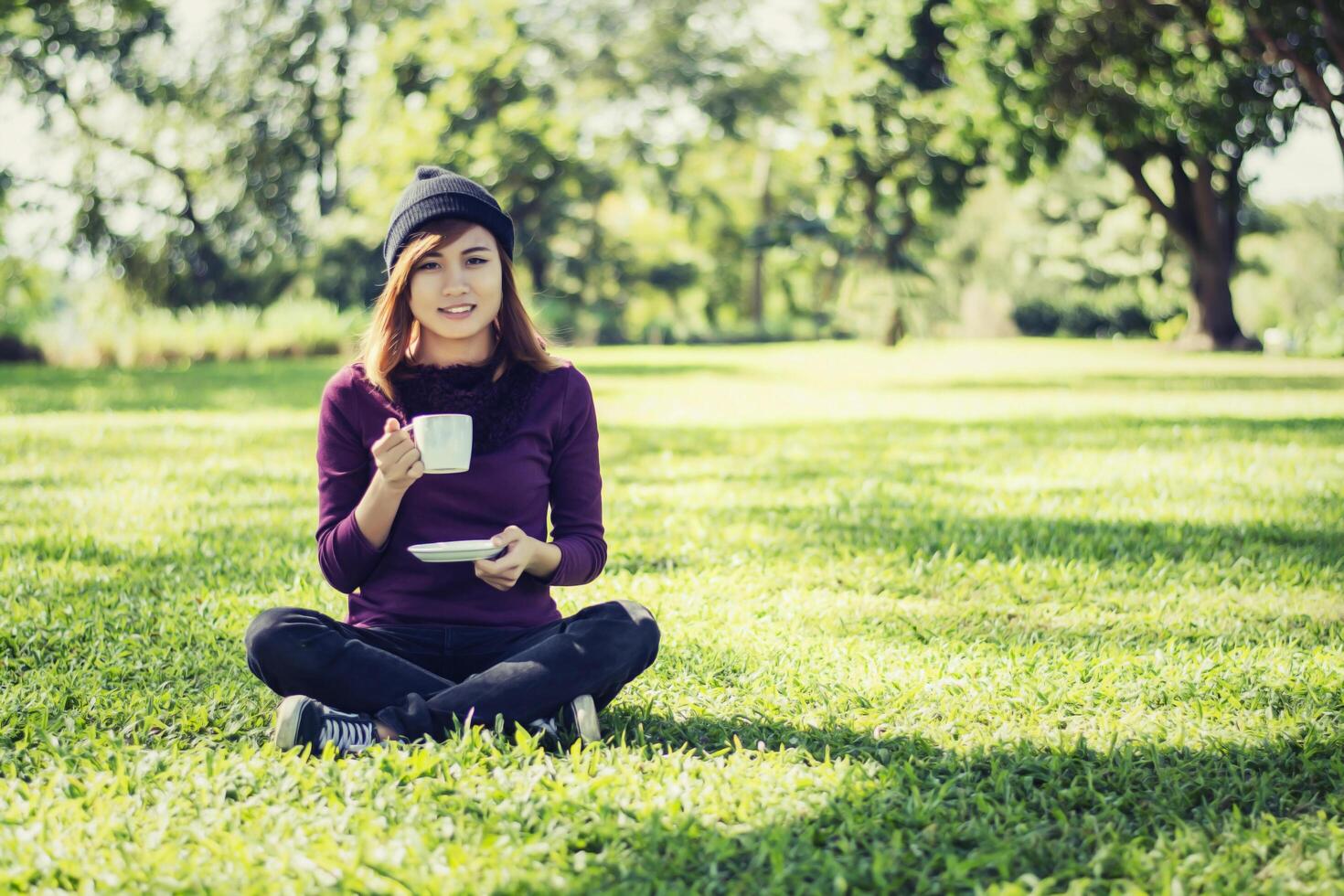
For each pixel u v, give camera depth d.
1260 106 21.62
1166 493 6.96
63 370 26.56
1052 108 21.98
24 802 2.38
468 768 2.47
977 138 25.52
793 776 2.51
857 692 3.18
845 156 29.50
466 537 2.87
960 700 3.11
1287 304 49.00
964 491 7.12
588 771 2.53
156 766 2.56
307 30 42.47
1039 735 2.85
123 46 39.06
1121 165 28.78
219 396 16.20
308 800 2.35
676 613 4.10
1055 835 2.30
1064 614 4.18
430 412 2.91
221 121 42.44
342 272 39.69
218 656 3.55
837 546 5.38
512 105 40.62
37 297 40.50
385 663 2.72
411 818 2.25
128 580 4.63
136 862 2.10
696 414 12.95
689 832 2.23
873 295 32.22
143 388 18.41
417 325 2.96
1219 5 18.45
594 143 50.81
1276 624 3.99
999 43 21.70
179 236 41.97
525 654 2.74
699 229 54.78
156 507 6.49
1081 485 7.31
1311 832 2.26
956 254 45.28
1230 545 5.37
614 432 10.77
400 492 2.71
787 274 57.16
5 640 3.66
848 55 28.70
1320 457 8.53
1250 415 12.12
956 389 17.25
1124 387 17.14
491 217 2.92
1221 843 2.23
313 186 44.22
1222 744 2.76
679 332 50.16
